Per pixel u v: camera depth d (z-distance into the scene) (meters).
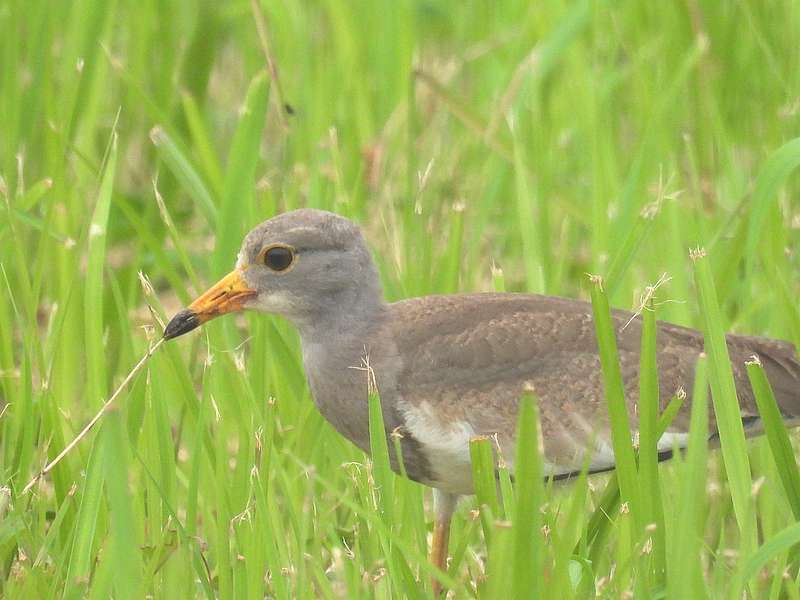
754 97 16.78
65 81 16.12
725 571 10.78
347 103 16.92
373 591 10.09
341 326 11.85
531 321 11.99
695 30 16.30
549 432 11.76
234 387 12.45
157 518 10.95
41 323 14.97
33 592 10.06
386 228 14.47
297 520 10.78
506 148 15.05
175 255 15.91
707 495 12.25
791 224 15.13
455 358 11.75
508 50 18.09
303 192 15.66
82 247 14.16
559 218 16.02
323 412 12.06
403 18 17.55
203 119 17.58
